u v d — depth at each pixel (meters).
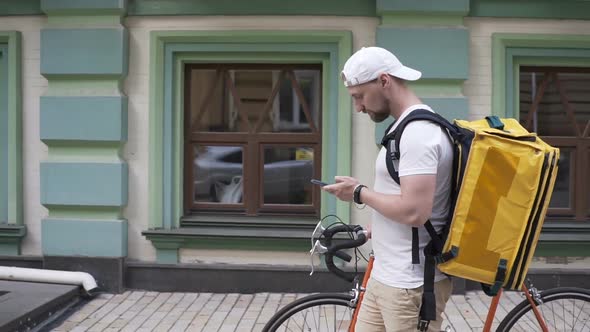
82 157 5.88
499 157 2.59
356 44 5.78
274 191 6.07
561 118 6.06
